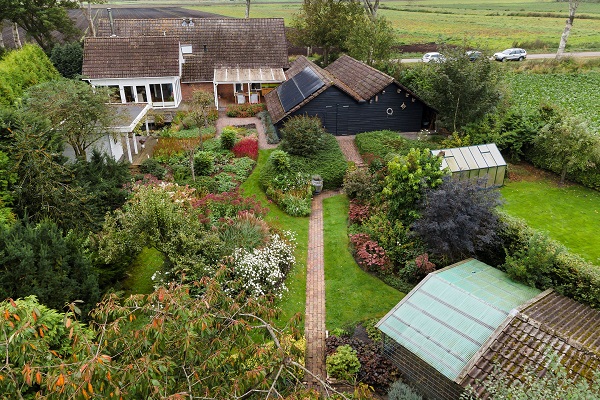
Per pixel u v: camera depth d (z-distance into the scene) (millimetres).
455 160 21016
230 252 15227
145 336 6086
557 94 34000
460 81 24172
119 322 6742
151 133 28609
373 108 27703
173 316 6402
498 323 10898
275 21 40500
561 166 22625
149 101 33906
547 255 12734
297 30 47125
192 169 22000
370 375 12016
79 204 15859
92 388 5352
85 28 64688
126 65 33594
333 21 44031
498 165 21453
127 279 15938
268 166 22828
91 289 11992
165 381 5867
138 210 13617
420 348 10875
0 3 36156
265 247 15945
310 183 21750
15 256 10758
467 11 93312
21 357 6074
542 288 13023
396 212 17734
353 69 32156
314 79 28391
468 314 11305
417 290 12391
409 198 16891
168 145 25891
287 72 36688
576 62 41562
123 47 34406
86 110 19438
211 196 19594
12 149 15031
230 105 34562
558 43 55500
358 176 21219
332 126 27906
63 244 11969
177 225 13945
